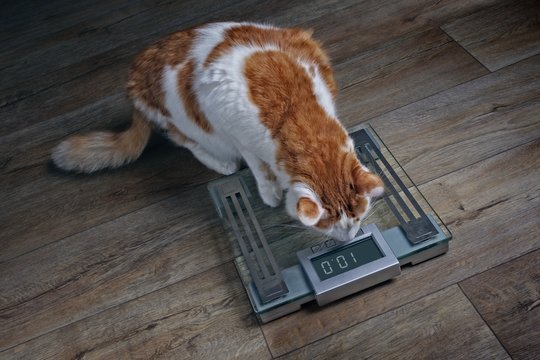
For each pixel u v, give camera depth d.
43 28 2.43
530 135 1.67
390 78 1.93
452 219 1.55
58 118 2.08
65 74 2.22
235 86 1.43
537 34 1.90
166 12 2.35
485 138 1.69
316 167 1.31
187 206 1.74
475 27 1.99
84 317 1.56
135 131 1.78
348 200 1.30
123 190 1.82
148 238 1.70
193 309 1.53
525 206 1.53
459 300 1.41
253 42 1.50
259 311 1.42
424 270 1.48
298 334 1.44
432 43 1.99
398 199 1.54
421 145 1.73
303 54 1.50
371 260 1.44
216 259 1.61
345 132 1.40
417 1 2.13
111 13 2.42
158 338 1.49
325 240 1.51
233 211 1.65
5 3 2.58
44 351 1.52
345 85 1.95
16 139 2.04
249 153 1.54
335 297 1.45
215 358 1.44
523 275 1.42
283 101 1.39
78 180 1.88
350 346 1.40
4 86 2.23
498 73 1.84
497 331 1.35
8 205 1.86
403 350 1.37
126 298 1.58
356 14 2.15
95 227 1.75
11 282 1.67
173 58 1.56
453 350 1.34
